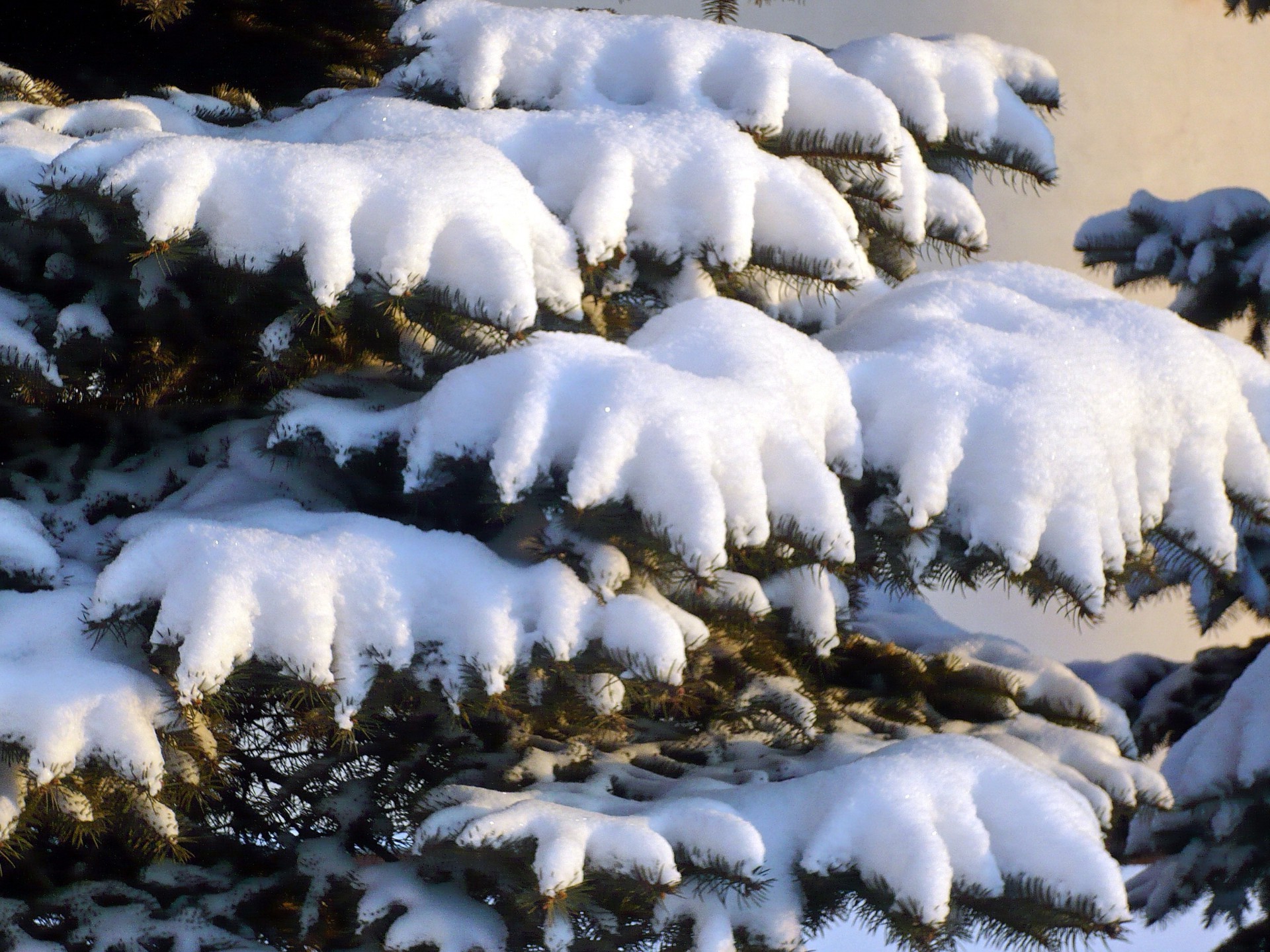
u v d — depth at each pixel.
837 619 6.51
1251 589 7.46
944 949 6.22
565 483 6.17
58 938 6.31
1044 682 6.68
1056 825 6.19
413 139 6.30
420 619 6.17
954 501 6.28
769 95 6.40
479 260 6.19
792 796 6.27
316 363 6.36
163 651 6.14
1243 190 8.66
